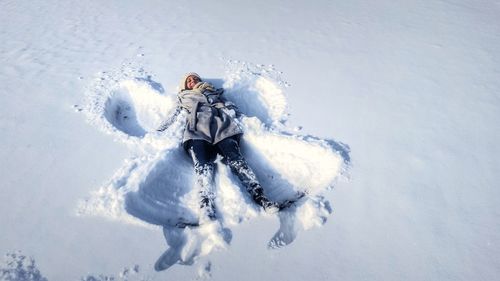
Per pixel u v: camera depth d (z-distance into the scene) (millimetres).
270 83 4102
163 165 2939
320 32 5387
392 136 3234
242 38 5207
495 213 2479
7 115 3537
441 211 2504
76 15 6191
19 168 2926
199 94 3648
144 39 5195
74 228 2436
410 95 3812
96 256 2262
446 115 3484
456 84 3980
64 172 2891
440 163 2914
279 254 2275
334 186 2740
